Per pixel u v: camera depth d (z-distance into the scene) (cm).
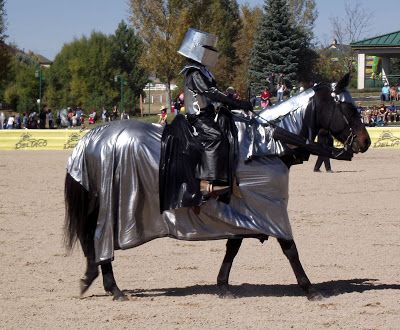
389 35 5422
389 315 772
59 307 813
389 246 1198
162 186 808
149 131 834
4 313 784
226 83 6981
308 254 1138
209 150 795
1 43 6488
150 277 991
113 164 822
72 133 3659
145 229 827
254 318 760
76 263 1082
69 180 837
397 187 1961
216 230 822
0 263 1079
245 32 7506
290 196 1798
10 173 2392
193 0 6309
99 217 825
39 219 1478
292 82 5794
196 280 972
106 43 8106
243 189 819
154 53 6188
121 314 775
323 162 2538
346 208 1602
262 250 1170
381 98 5016
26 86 7588
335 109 862
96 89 7681
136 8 6209
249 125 838
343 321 748
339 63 6850
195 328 723
